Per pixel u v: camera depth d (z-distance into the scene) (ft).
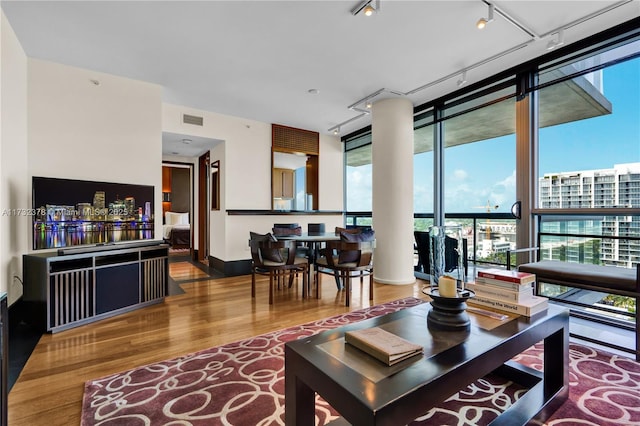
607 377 6.07
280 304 11.16
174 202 32.81
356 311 10.34
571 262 8.98
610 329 8.43
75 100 11.07
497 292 5.45
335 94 13.96
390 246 14.40
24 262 8.88
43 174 10.39
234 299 11.82
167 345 7.67
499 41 9.64
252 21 8.59
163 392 5.63
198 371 6.38
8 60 8.54
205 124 16.12
